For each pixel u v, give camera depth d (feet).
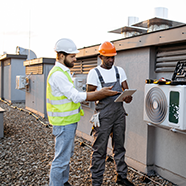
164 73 11.47
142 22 15.42
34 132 21.75
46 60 28.86
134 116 12.80
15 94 44.47
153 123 9.81
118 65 14.07
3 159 14.88
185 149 10.53
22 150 16.62
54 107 9.13
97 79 10.47
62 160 9.15
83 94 8.96
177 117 8.51
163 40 10.33
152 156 12.28
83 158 14.73
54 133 9.29
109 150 14.98
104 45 10.31
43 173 12.60
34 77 32.73
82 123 19.43
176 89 8.46
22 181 11.74
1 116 19.83
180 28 9.45
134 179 11.66
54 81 8.93
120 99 9.74
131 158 13.15
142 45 11.55
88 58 18.39
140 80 12.34
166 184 11.08
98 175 10.49
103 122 10.25
